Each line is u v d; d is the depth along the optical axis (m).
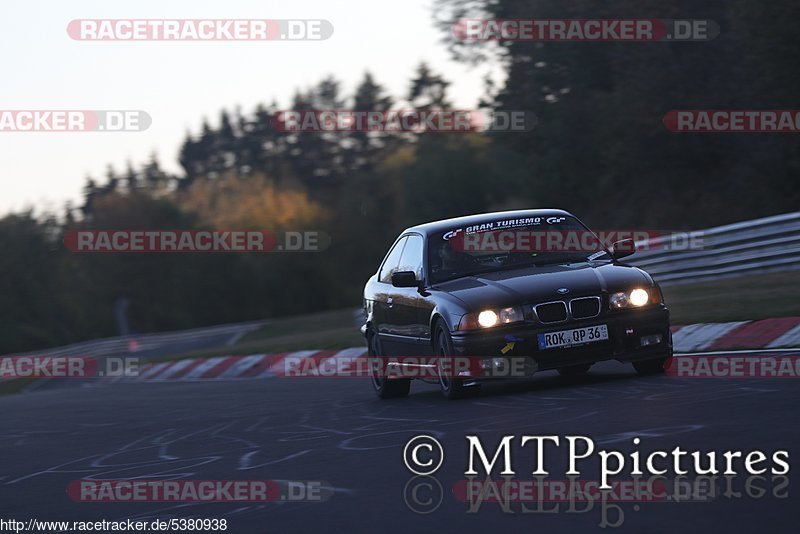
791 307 36.12
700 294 52.09
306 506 17.03
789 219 58.94
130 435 30.81
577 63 115.62
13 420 41.25
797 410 20.44
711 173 104.75
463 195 146.75
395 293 33.12
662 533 13.01
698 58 96.12
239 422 30.98
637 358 28.41
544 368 27.81
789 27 83.00
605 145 115.06
